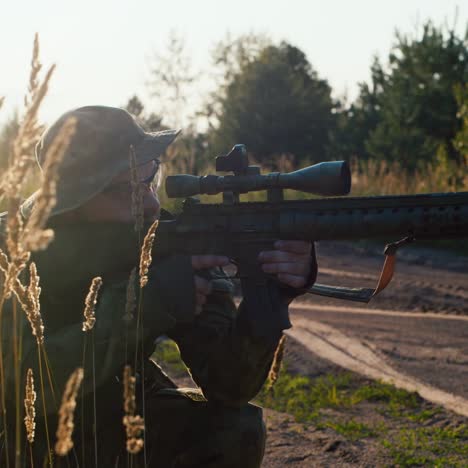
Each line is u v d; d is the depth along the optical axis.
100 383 2.49
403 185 19.05
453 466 4.24
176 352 6.83
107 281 2.61
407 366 6.51
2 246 2.44
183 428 2.93
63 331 2.49
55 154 1.39
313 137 51.50
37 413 2.47
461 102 20.45
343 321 8.34
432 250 14.20
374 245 14.45
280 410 5.34
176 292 2.48
